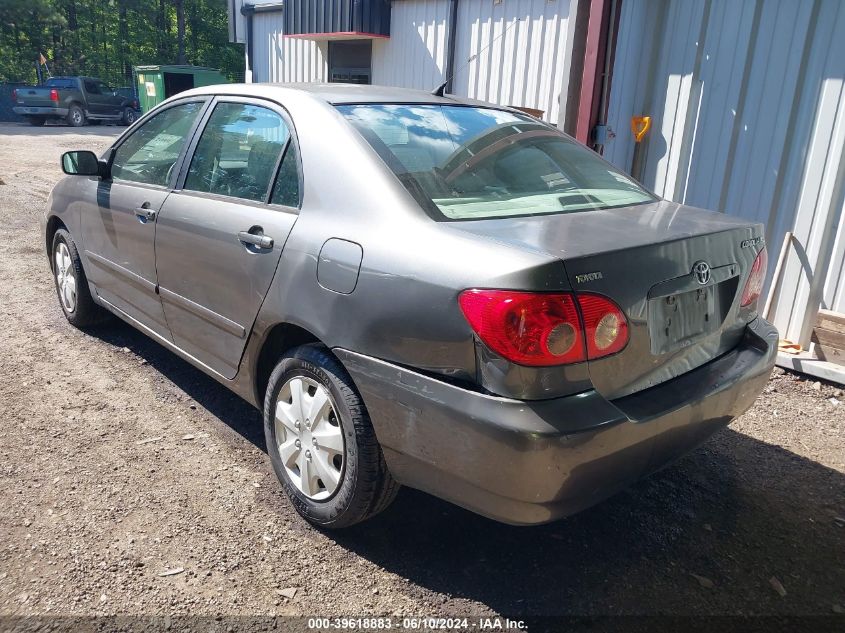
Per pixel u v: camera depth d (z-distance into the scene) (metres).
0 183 11.24
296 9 10.67
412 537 2.85
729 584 2.65
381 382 2.40
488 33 8.33
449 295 2.21
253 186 3.13
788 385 4.51
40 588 2.47
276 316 2.83
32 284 6.06
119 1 42.47
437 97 3.46
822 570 2.75
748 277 2.84
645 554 2.80
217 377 3.38
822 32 4.59
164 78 23.78
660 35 5.53
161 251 3.58
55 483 3.10
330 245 2.61
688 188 5.52
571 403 2.15
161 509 2.95
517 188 2.87
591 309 2.16
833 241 4.68
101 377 4.23
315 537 2.82
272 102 3.21
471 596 2.54
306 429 2.80
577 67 5.61
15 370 4.28
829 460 3.61
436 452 2.29
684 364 2.58
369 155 2.71
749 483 3.37
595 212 2.77
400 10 9.55
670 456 2.52
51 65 40.34
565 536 2.90
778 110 4.89
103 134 22.44
